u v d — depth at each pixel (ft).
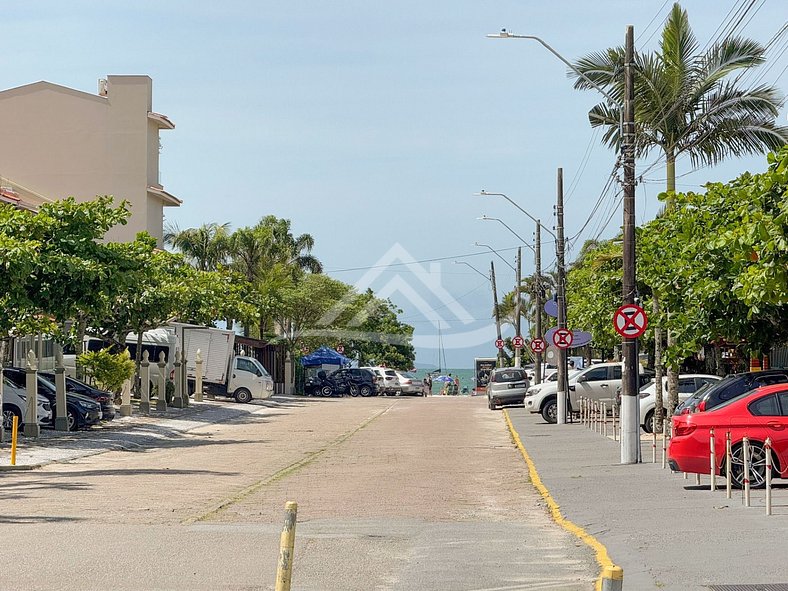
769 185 58.75
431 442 115.14
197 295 177.27
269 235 282.36
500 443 113.50
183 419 158.71
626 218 87.35
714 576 37.76
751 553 42.22
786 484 67.72
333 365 282.56
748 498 56.39
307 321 282.97
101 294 114.52
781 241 56.18
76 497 67.87
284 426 147.33
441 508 61.87
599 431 126.00
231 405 199.62
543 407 147.64
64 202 120.06
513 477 79.61
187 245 273.75
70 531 51.16
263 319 276.82
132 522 55.52
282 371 282.97
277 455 101.35
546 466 85.15
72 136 241.55
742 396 67.00
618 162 89.10
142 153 241.35
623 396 86.28
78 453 103.76
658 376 111.86
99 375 157.48
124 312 163.84
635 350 86.22
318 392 268.21
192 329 210.18
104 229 122.83
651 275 96.37
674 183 126.52
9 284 104.63
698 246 81.35
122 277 116.26
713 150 126.00
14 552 44.39
